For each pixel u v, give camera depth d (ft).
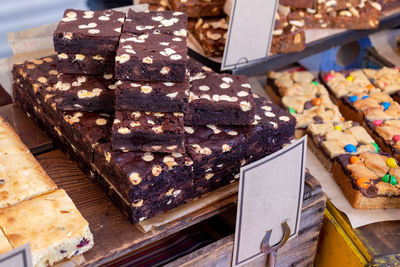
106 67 2.33
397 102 3.27
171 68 2.14
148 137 2.10
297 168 2.19
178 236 2.56
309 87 3.29
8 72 2.88
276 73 3.43
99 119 2.28
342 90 3.28
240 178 2.02
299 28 3.12
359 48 3.98
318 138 2.89
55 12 3.57
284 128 2.35
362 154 2.76
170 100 2.14
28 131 2.64
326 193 2.70
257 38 2.87
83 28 2.29
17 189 2.10
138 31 2.31
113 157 2.11
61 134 2.42
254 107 2.26
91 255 2.04
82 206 2.24
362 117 3.07
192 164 2.15
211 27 3.08
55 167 2.44
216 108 2.24
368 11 3.39
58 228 1.99
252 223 2.18
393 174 2.64
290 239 2.39
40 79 2.49
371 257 2.41
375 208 2.62
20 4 3.62
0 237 1.93
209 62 3.00
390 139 2.90
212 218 2.63
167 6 3.30
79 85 2.30
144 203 2.12
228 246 2.24
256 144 2.31
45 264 1.98
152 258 2.45
